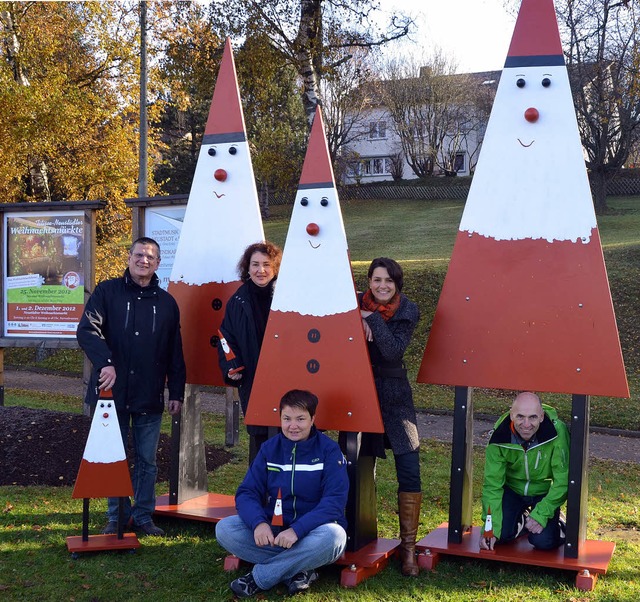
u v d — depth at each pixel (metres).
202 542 4.55
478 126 43.91
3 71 15.11
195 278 5.11
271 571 3.72
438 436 9.03
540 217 4.12
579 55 23.81
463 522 4.49
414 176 48.66
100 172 17.48
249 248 4.61
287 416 3.88
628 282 15.41
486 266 4.21
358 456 4.16
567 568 3.93
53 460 6.16
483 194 4.23
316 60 15.25
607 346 3.96
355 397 4.11
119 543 4.30
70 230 8.97
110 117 18.22
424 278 16.47
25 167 16.38
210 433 8.45
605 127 28.22
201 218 5.13
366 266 18.62
